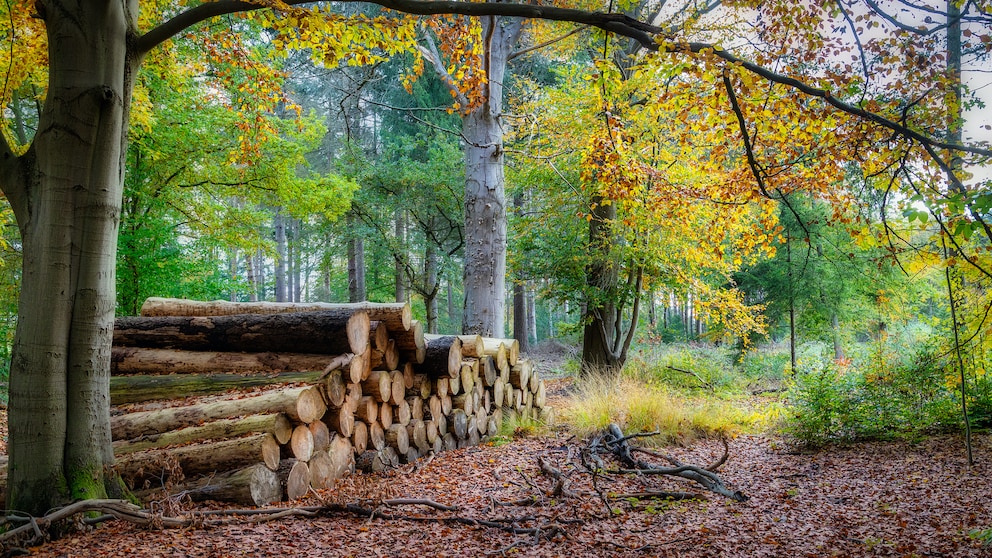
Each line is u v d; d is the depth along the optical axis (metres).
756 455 7.93
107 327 4.69
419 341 7.28
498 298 10.92
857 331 18.27
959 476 6.27
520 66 18.39
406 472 6.58
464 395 8.03
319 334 6.17
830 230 14.85
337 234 21.06
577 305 14.67
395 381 6.87
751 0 5.57
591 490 5.98
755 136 6.27
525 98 13.75
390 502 5.12
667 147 10.44
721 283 16.47
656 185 7.92
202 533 4.34
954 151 5.18
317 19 5.10
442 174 19.12
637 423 8.49
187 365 6.55
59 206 4.45
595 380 11.33
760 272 17.83
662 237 12.50
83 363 4.52
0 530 4.21
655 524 4.99
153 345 6.80
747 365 16.91
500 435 8.73
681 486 6.27
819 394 8.42
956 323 7.66
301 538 4.30
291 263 30.88
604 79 6.31
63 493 4.34
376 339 6.62
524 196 19.00
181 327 6.69
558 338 24.64
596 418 8.59
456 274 20.64
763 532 4.77
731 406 10.98
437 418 7.59
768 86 5.88
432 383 7.66
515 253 14.91
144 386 6.32
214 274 14.44
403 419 7.02
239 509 4.80
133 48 4.87
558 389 14.02
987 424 8.34
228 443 5.16
